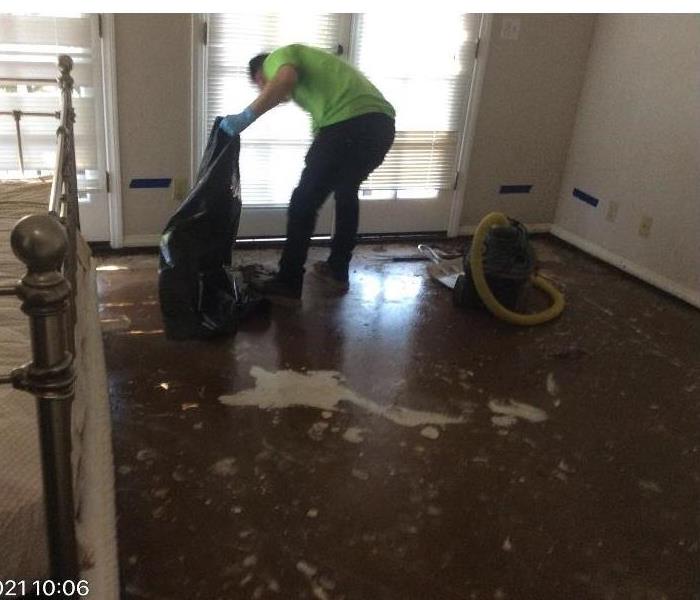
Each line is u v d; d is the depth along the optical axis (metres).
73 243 1.94
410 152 3.76
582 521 1.88
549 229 4.21
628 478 2.07
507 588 1.65
